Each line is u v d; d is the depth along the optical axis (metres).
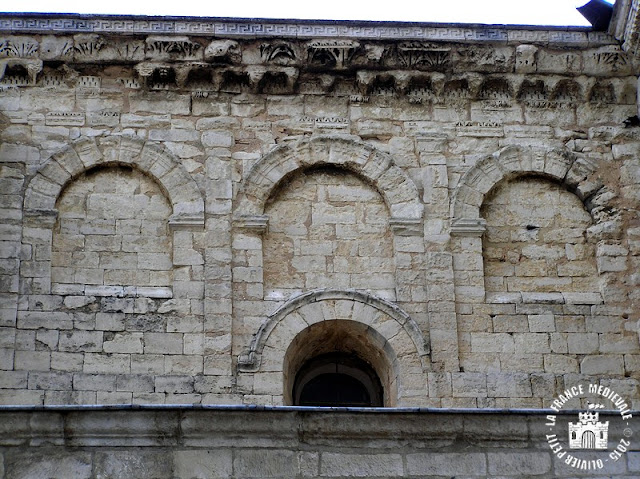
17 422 21.58
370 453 21.89
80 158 32.97
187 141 33.50
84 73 33.97
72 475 21.38
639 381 31.84
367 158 33.66
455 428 22.12
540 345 32.09
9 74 33.78
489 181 33.66
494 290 32.78
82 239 32.34
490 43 34.66
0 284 31.42
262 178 33.22
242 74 34.12
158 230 32.62
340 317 31.83
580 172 33.97
